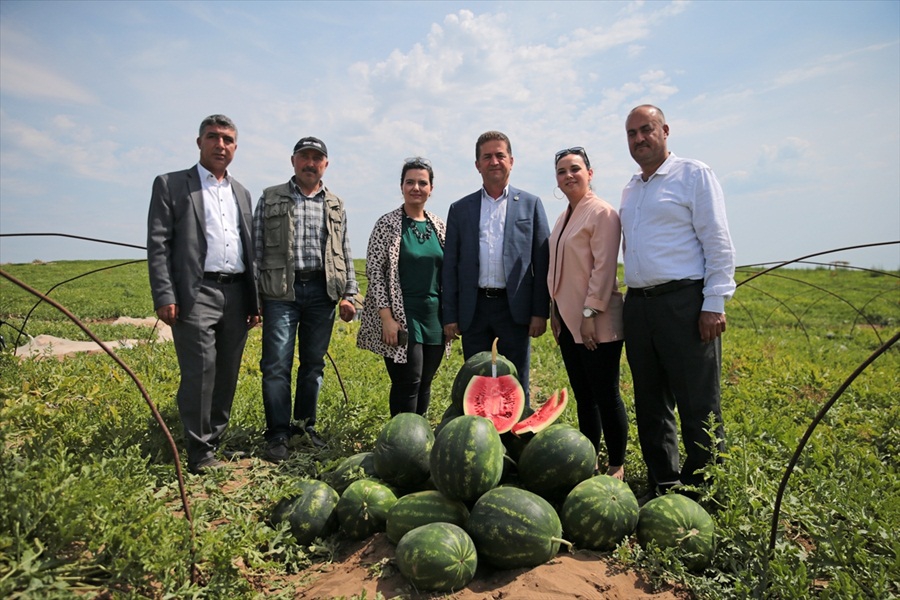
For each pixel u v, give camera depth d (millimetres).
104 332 17125
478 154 6004
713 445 4660
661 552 3914
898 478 5379
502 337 5973
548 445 4332
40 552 3172
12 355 7309
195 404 5430
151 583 3504
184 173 5551
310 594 3787
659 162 5105
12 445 4793
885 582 3682
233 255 5688
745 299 31219
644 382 5168
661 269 4895
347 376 9625
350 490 4465
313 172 6223
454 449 4012
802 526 4539
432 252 6230
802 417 8008
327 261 6305
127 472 4191
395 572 3828
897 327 23125
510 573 3828
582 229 5406
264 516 4617
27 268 42656
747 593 3629
